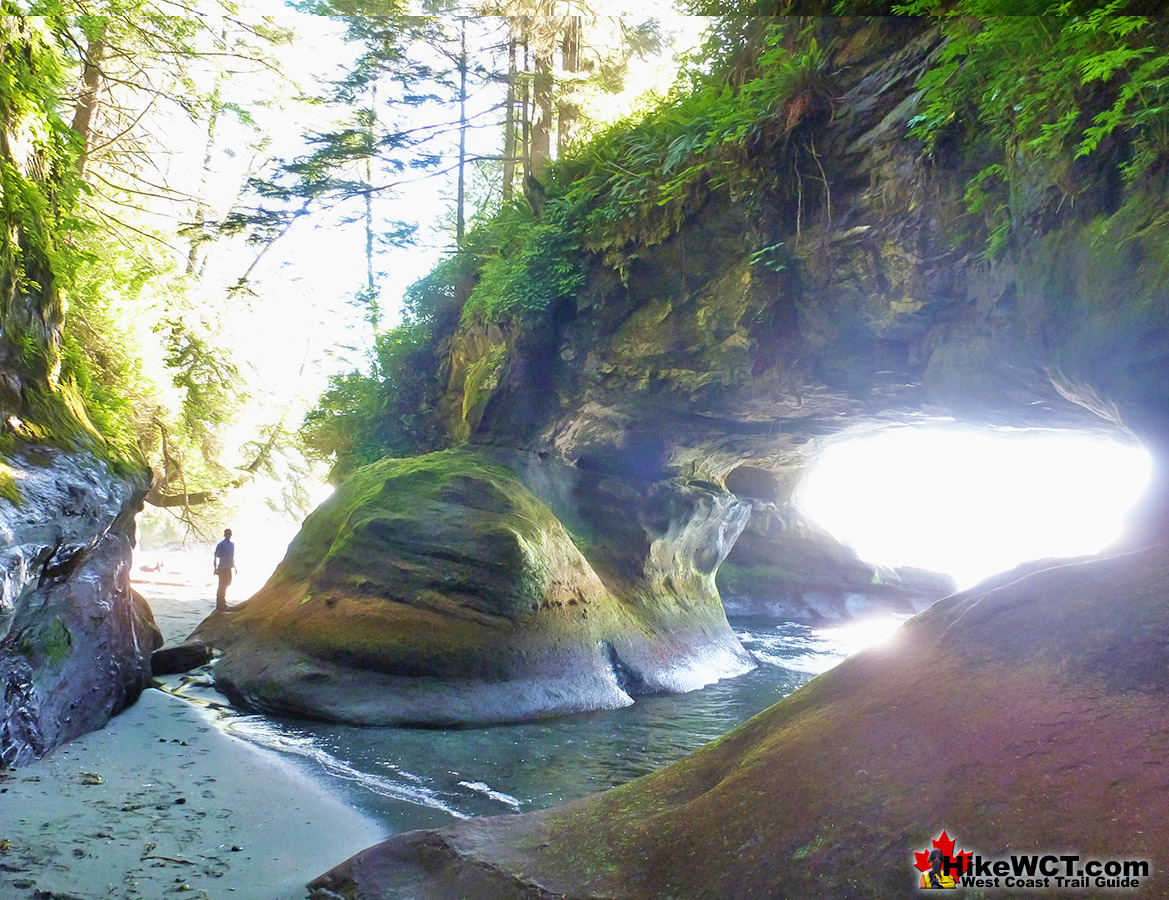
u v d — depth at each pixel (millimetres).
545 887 4195
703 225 10977
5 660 6832
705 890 3760
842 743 4246
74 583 8188
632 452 14586
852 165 9234
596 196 12641
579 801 5289
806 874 3555
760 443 14195
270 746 8680
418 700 10250
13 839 5355
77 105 18344
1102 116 5777
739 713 11148
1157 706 3551
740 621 21344
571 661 11359
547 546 12109
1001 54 7059
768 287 10180
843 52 9492
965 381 8750
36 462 7156
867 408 11070
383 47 20156
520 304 13195
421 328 19000
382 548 11695
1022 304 7188
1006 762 3602
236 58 23969
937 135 8055
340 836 6195
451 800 7297
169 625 16031
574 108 19000
